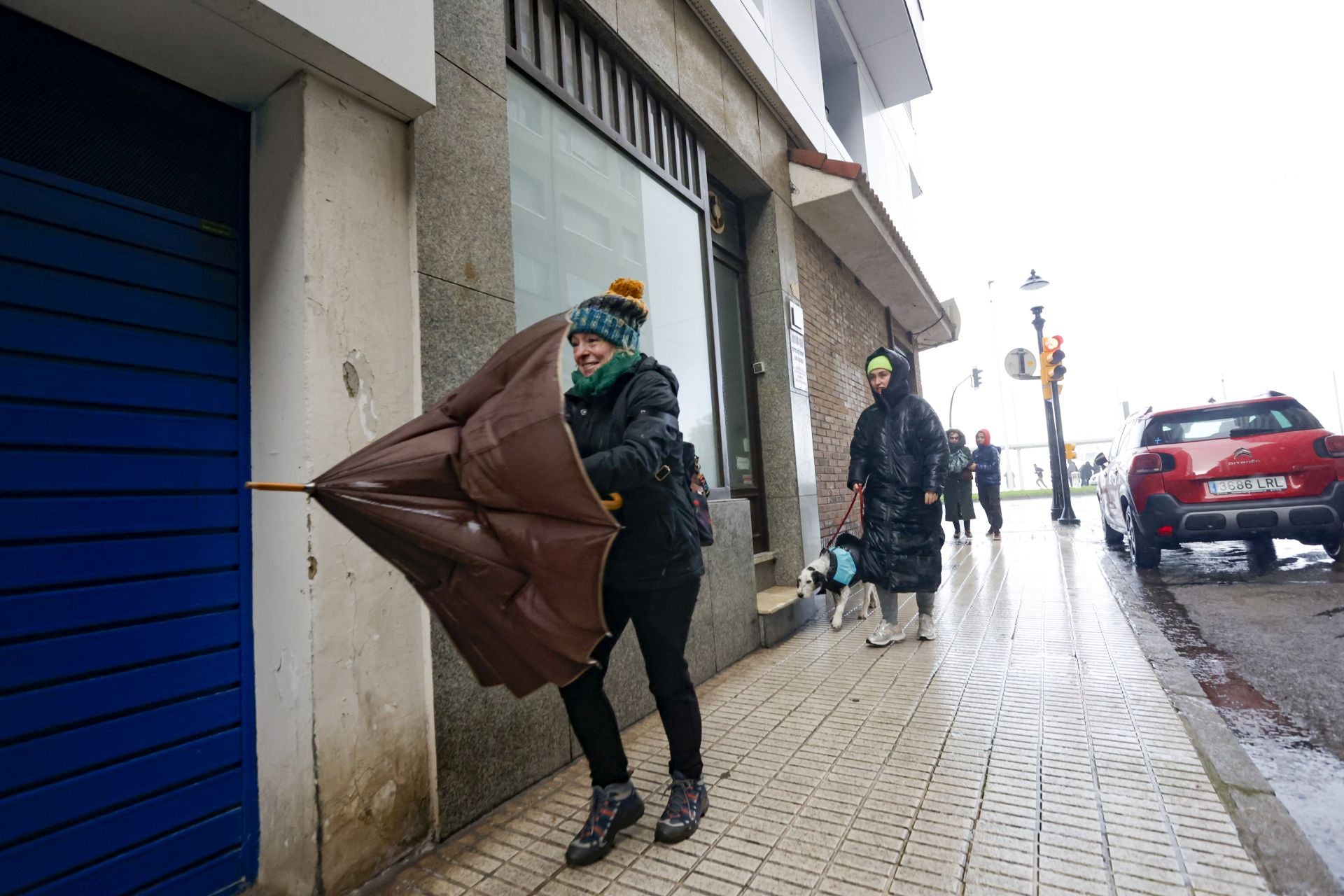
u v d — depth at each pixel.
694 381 5.08
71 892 1.79
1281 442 6.33
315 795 2.04
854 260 8.86
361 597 2.21
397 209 2.47
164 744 2.00
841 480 7.74
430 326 2.53
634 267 4.49
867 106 12.10
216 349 2.21
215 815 2.12
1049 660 4.19
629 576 2.15
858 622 5.63
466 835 2.46
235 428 2.25
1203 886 1.92
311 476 2.09
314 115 2.20
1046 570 7.73
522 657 1.86
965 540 11.23
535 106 3.68
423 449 1.79
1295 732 3.04
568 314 2.21
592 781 2.36
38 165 1.85
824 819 2.41
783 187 6.77
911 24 11.41
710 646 4.26
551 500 1.71
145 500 2.00
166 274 2.10
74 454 1.86
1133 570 7.35
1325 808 2.38
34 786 1.74
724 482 5.21
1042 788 2.54
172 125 2.16
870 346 10.10
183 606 2.07
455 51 2.79
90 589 1.87
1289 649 4.16
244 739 2.20
